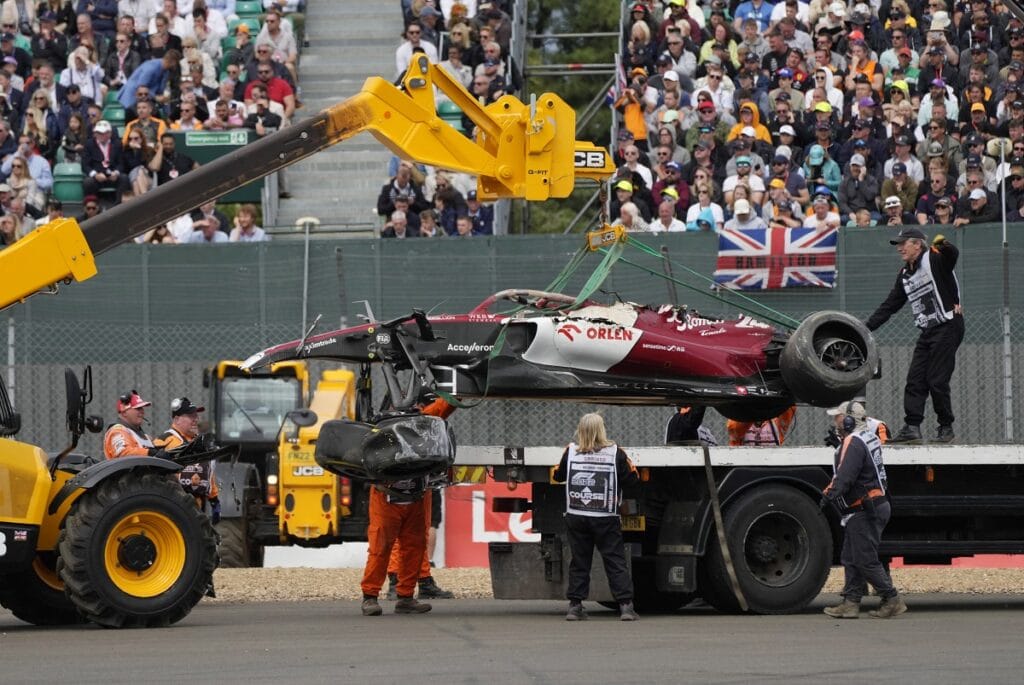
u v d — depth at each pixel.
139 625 43.72
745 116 85.62
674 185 83.31
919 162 82.56
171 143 87.62
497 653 36.03
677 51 92.38
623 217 80.44
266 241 75.19
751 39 91.88
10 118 93.00
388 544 47.41
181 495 44.66
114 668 33.88
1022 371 70.06
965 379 70.81
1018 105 82.94
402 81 46.69
